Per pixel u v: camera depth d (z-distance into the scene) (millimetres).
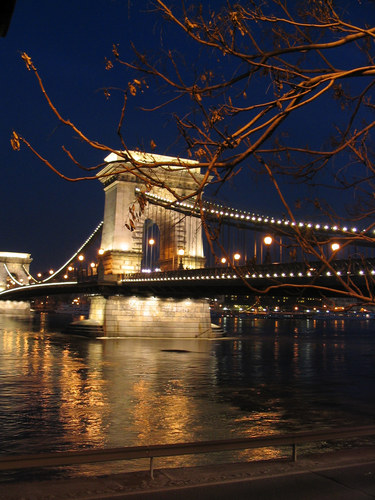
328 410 26172
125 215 76750
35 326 106125
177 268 75312
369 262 26109
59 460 7734
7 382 33250
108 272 75938
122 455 8164
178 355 51688
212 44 5043
